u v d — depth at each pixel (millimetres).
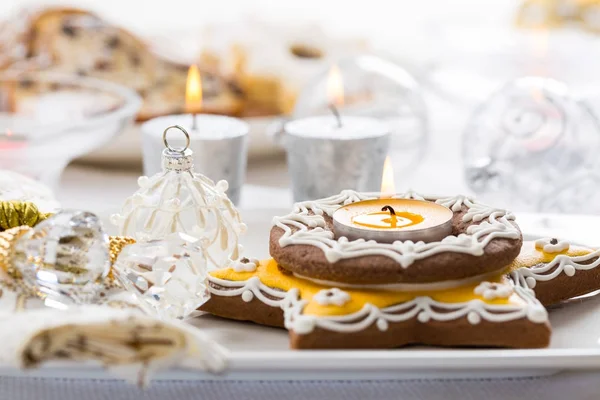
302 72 824
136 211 550
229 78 807
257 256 576
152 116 740
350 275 497
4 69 776
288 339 510
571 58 838
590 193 669
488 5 1169
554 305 533
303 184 644
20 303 508
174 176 548
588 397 481
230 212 558
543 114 668
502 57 864
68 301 504
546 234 586
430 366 466
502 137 670
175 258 508
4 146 644
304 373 471
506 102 676
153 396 479
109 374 475
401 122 716
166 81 784
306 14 1178
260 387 483
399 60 899
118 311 470
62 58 787
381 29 1169
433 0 1189
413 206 533
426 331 496
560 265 527
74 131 649
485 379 486
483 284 502
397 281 497
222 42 887
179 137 625
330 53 903
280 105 808
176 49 936
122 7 1133
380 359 465
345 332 485
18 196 562
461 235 510
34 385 483
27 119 732
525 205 675
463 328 492
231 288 520
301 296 505
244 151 646
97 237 498
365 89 722
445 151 827
